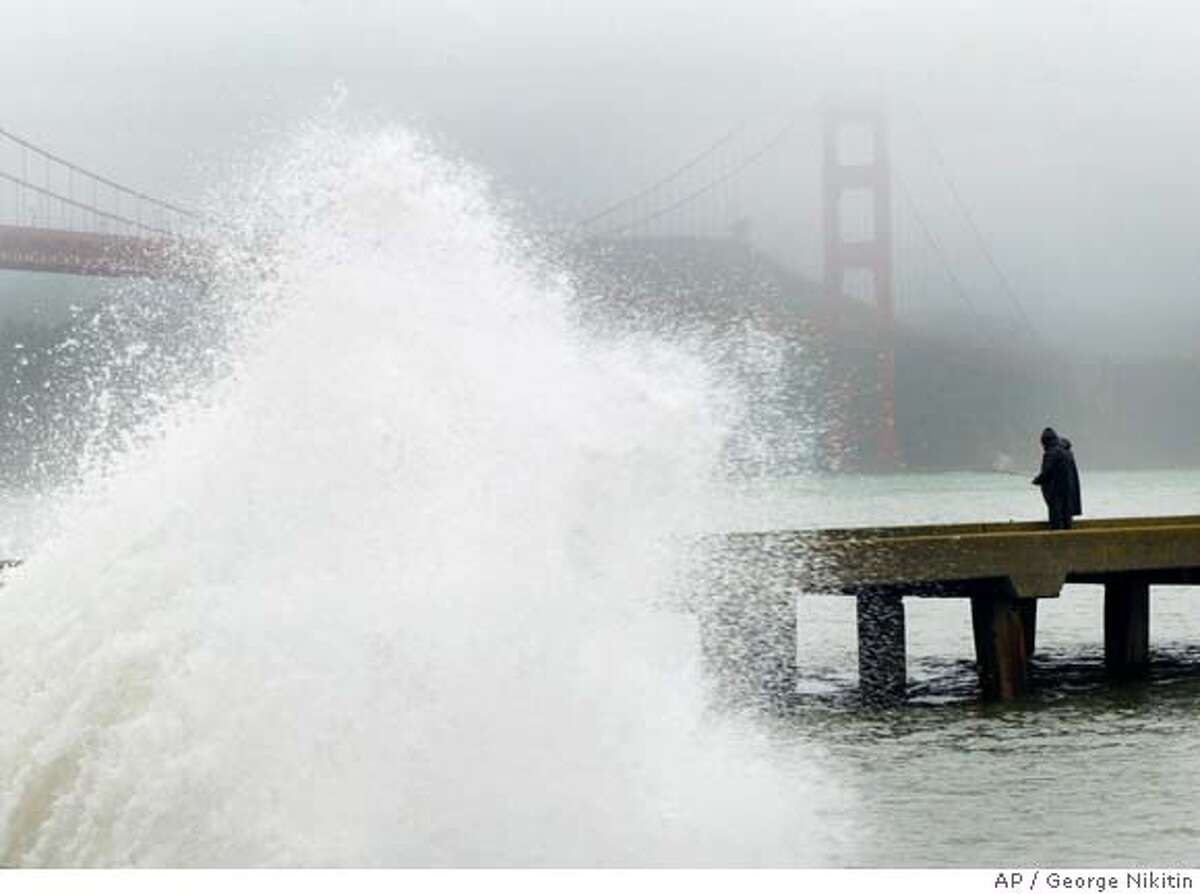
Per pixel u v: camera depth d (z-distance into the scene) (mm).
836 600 45219
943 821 18188
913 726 25125
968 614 43844
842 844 16281
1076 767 21562
